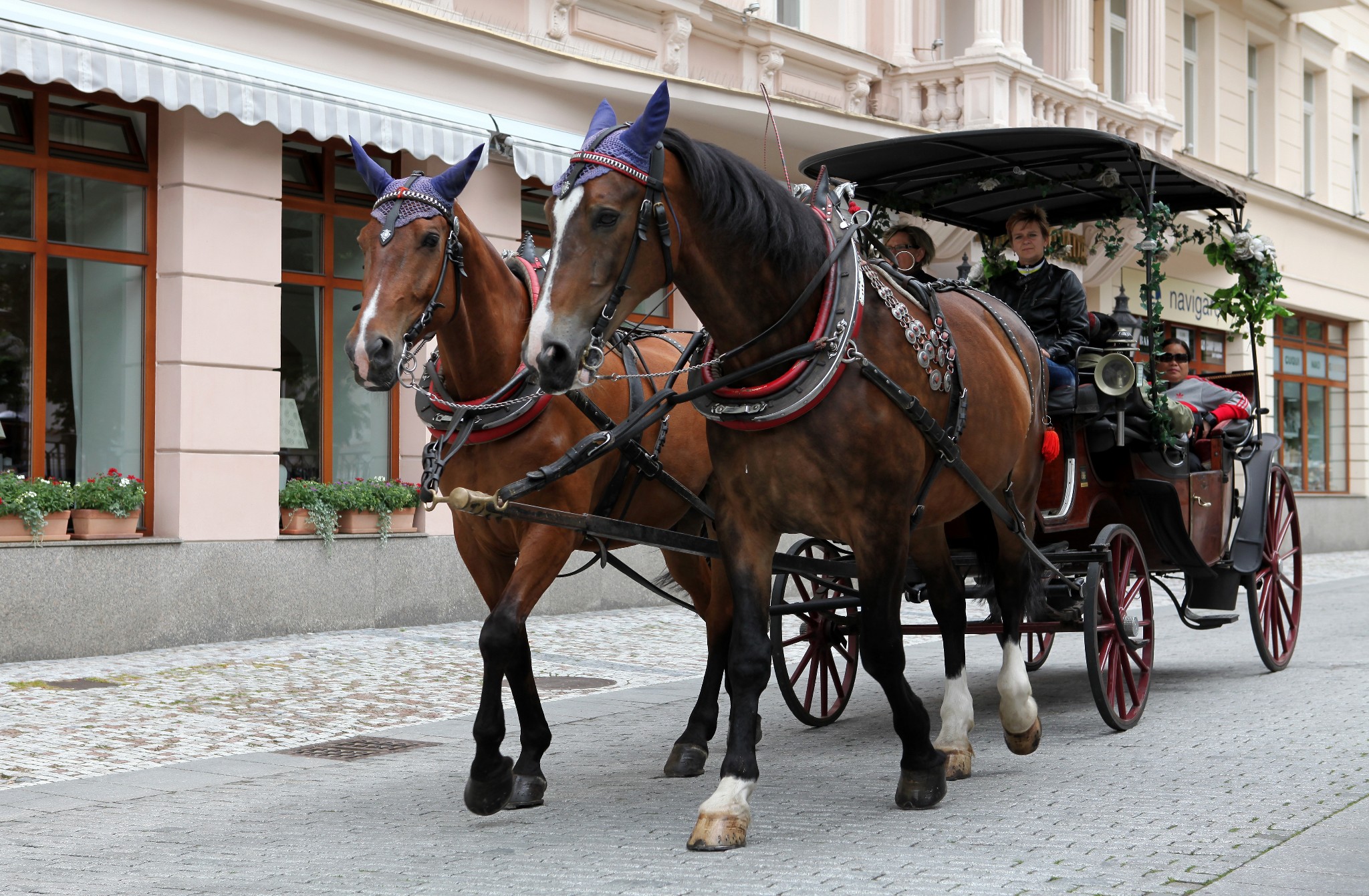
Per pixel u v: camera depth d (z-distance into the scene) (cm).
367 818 520
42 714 733
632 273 426
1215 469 838
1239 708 732
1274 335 2283
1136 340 749
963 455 532
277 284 1081
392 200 493
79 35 890
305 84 1025
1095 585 661
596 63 1255
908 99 1605
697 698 807
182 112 1017
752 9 1435
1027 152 722
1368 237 2525
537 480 479
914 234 753
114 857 465
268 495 1064
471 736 695
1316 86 2473
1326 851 438
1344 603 1357
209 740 681
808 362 456
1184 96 2123
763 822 493
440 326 502
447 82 1179
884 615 473
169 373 1026
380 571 1127
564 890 409
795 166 1551
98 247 1007
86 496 955
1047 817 489
